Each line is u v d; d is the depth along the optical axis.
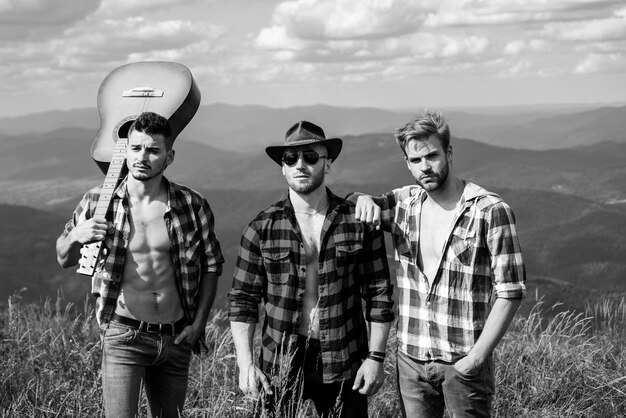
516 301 2.81
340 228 3.02
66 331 4.86
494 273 2.85
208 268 3.15
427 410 3.11
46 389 3.85
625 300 5.42
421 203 3.02
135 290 3.03
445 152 2.88
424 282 2.99
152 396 3.18
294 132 2.98
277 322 3.03
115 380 2.99
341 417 3.07
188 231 3.07
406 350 3.04
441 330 2.94
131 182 3.05
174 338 3.07
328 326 3.00
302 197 3.04
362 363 3.10
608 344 5.18
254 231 3.07
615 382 4.64
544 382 4.56
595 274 186.00
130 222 3.03
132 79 3.57
